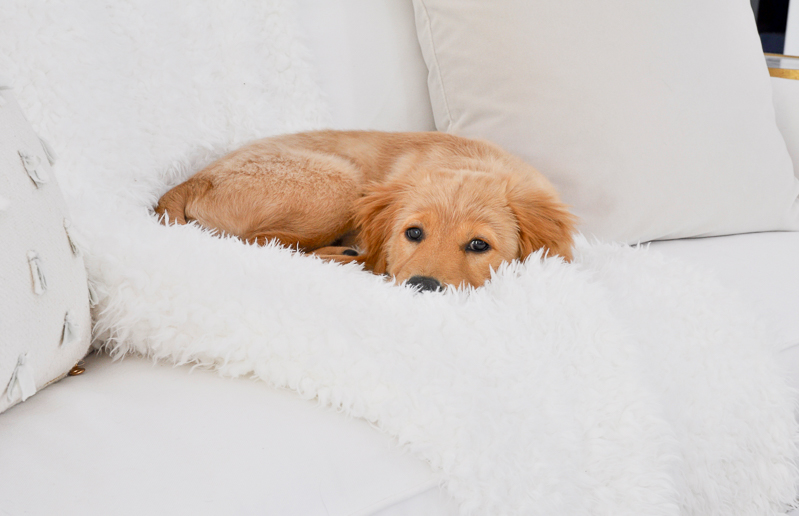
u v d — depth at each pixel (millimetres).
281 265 880
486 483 657
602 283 986
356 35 1473
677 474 820
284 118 1375
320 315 759
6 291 634
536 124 1271
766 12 3869
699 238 1345
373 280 914
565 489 708
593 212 1245
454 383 705
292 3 1377
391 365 708
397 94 1520
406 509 633
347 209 1135
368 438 672
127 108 1136
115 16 1148
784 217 1376
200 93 1260
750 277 1135
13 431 665
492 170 1118
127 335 822
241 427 664
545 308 856
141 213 1026
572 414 775
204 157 1276
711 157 1280
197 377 774
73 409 703
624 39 1261
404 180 1085
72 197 948
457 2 1353
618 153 1235
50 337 698
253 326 752
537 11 1271
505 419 708
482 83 1336
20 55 995
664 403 862
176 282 805
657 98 1255
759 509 966
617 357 830
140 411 693
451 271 931
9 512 554
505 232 1006
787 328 1035
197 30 1257
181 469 605
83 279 778
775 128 1420
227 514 571
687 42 1302
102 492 578
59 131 1020
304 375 719
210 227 1095
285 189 1098
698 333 964
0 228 639
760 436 966
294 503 594
